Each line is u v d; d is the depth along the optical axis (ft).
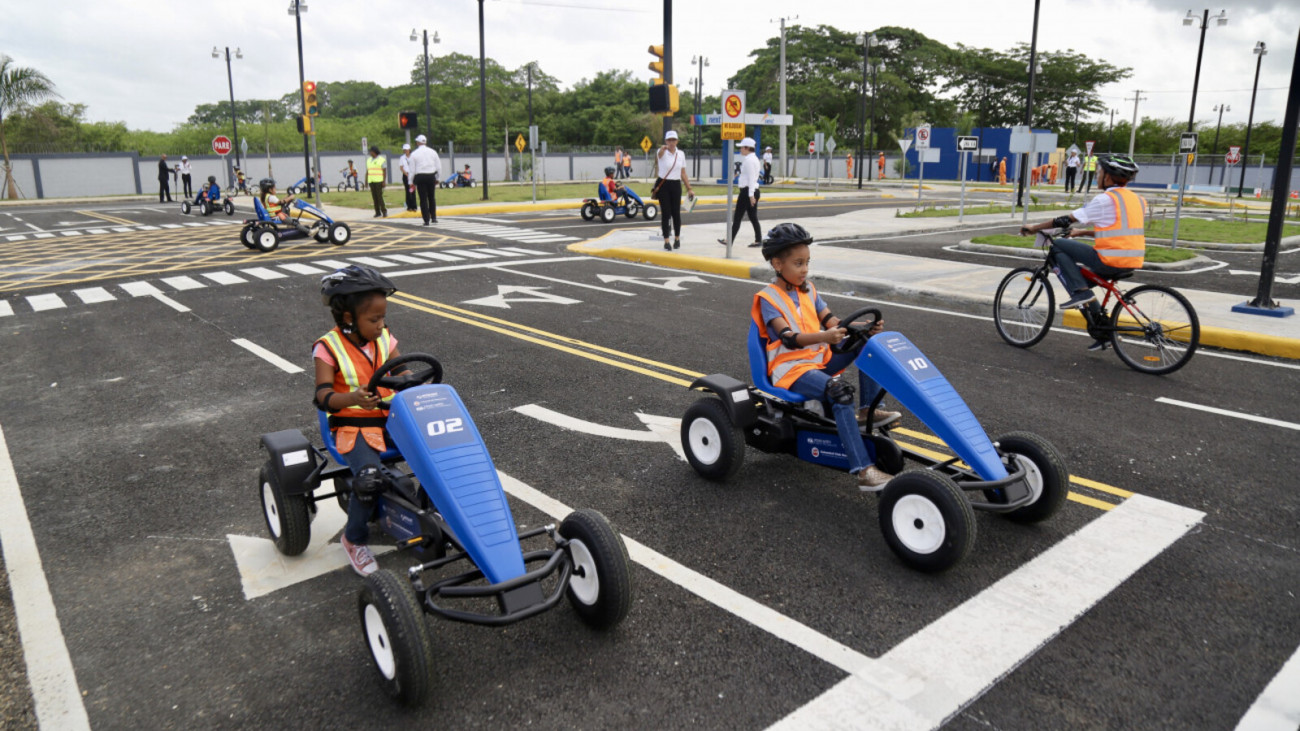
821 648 10.90
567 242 57.11
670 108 48.60
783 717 9.57
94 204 126.72
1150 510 14.85
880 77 248.11
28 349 28.17
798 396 15.02
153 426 20.21
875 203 103.50
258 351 27.37
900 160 209.67
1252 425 19.26
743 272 42.37
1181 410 20.36
